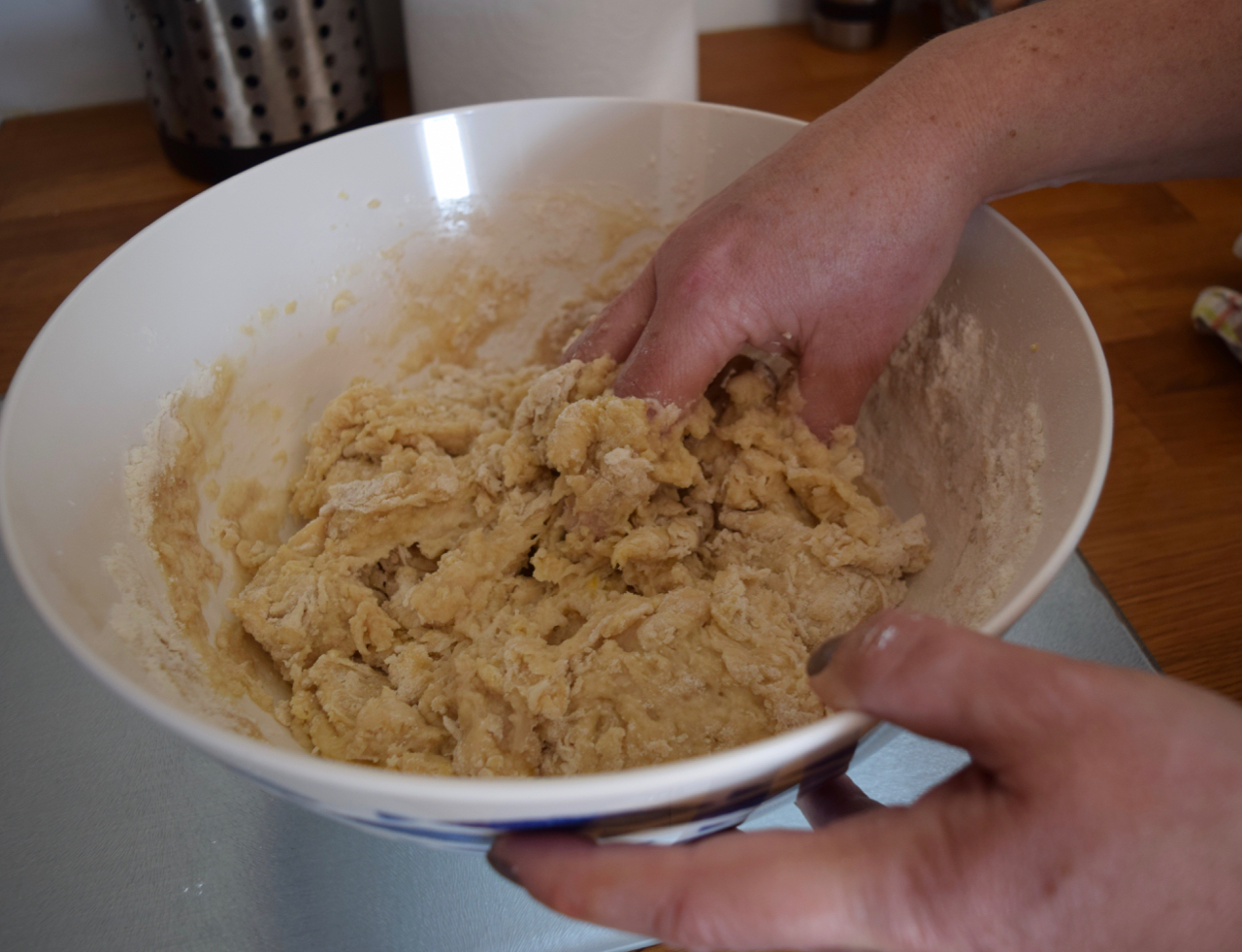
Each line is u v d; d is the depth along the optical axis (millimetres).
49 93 1626
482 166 1086
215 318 951
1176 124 846
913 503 992
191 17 1266
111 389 822
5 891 792
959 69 841
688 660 811
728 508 947
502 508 951
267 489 1038
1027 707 482
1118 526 1038
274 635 872
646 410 890
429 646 876
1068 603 973
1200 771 459
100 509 763
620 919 522
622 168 1100
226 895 792
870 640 533
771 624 830
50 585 638
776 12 1833
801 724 761
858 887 487
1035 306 843
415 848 829
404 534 958
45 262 1345
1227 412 1141
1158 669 916
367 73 1456
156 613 765
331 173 1017
